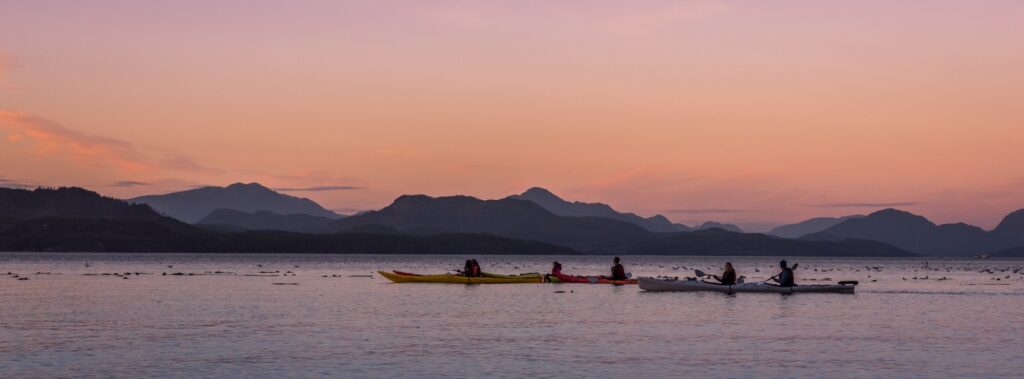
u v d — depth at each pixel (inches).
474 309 1865.2
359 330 1456.7
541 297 2244.1
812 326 1520.7
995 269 7593.5
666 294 2347.4
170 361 1126.4
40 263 6658.5
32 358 1149.7
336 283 3154.5
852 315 1728.6
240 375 1032.8
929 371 1063.0
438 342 1306.6
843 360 1142.3
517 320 1621.6
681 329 1475.1
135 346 1256.8
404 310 1844.2
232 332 1425.9
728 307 1914.4
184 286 2920.8
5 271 4525.1
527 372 1055.0
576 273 6584.6
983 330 1464.1
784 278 2399.1
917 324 1561.3
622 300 2126.0
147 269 5152.6
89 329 1469.0
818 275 5305.1
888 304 2028.8
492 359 1147.3
